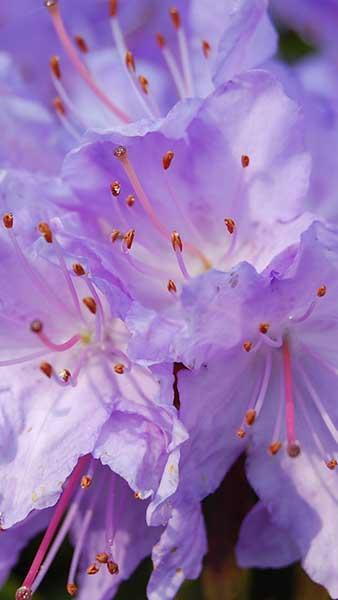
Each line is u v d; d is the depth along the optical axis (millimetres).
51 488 263
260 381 279
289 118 273
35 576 277
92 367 277
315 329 279
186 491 266
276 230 280
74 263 266
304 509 275
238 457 287
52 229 271
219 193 282
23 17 359
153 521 255
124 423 266
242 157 277
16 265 277
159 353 258
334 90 342
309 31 376
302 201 278
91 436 265
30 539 317
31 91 327
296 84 320
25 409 276
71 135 310
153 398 267
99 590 293
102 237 279
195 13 302
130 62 300
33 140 308
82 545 292
